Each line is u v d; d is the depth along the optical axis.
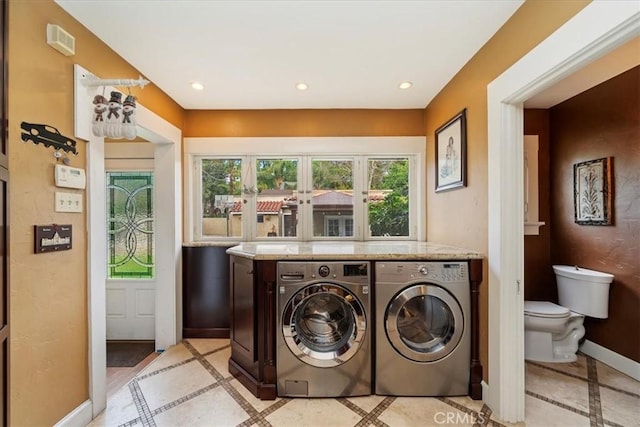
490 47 1.85
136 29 1.74
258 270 2.02
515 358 1.73
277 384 1.98
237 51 1.98
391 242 2.99
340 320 2.11
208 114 3.04
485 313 1.91
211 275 2.96
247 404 1.91
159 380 2.19
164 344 2.75
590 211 2.54
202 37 1.83
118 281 2.95
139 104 2.25
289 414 1.81
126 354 2.64
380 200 3.18
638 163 2.19
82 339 1.70
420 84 2.51
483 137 1.92
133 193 2.96
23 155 1.36
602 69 2.21
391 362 1.99
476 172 2.02
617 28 1.07
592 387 2.09
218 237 3.13
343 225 3.16
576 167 2.68
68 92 1.60
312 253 2.04
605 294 2.39
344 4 1.54
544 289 2.95
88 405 1.72
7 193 1.28
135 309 2.96
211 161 3.15
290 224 3.15
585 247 2.60
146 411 1.83
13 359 1.32
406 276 1.98
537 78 1.45
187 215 3.01
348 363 1.97
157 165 2.78
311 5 1.55
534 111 3.00
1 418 1.25
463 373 1.98
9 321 1.29
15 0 1.32
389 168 3.18
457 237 2.34
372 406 1.89
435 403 1.92
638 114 2.19
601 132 2.45
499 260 1.74
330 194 3.16
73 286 1.64
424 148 3.05
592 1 1.16
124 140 2.92
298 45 1.92
